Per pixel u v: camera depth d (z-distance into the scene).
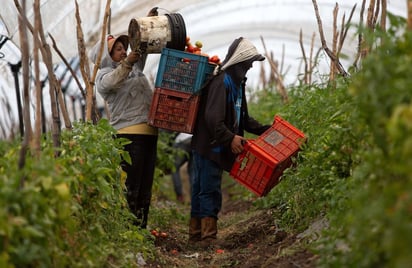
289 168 16.22
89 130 14.52
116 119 17.53
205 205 17.91
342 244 11.77
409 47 9.87
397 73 9.45
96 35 23.33
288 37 34.66
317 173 14.94
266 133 17.11
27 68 11.39
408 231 8.25
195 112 17.11
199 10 28.59
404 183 9.12
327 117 15.76
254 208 22.97
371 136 11.02
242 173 16.94
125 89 17.42
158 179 24.75
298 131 16.98
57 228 10.82
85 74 16.78
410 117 8.52
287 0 28.30
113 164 14.63
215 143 17.30
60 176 10.76
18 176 10.07
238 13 31.75
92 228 12.22
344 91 13.54
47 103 26.11
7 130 22.69
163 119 17.16
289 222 16.58
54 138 13.11
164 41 16.78
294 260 13.01
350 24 10.56
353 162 13.34
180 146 29.28
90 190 12.72
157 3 23.42
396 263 8.34
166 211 23.47
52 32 22.33
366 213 9.26
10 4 20.50
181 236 20.19
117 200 14.54
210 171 17.67
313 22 30.77
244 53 17.12
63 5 21.64
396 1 25.59
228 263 15.46
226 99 17.17
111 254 12.84
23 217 9.84
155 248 16.27
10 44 21.77
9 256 9.55
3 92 23.05
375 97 9.55
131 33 16.91
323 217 14.74
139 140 17.42
